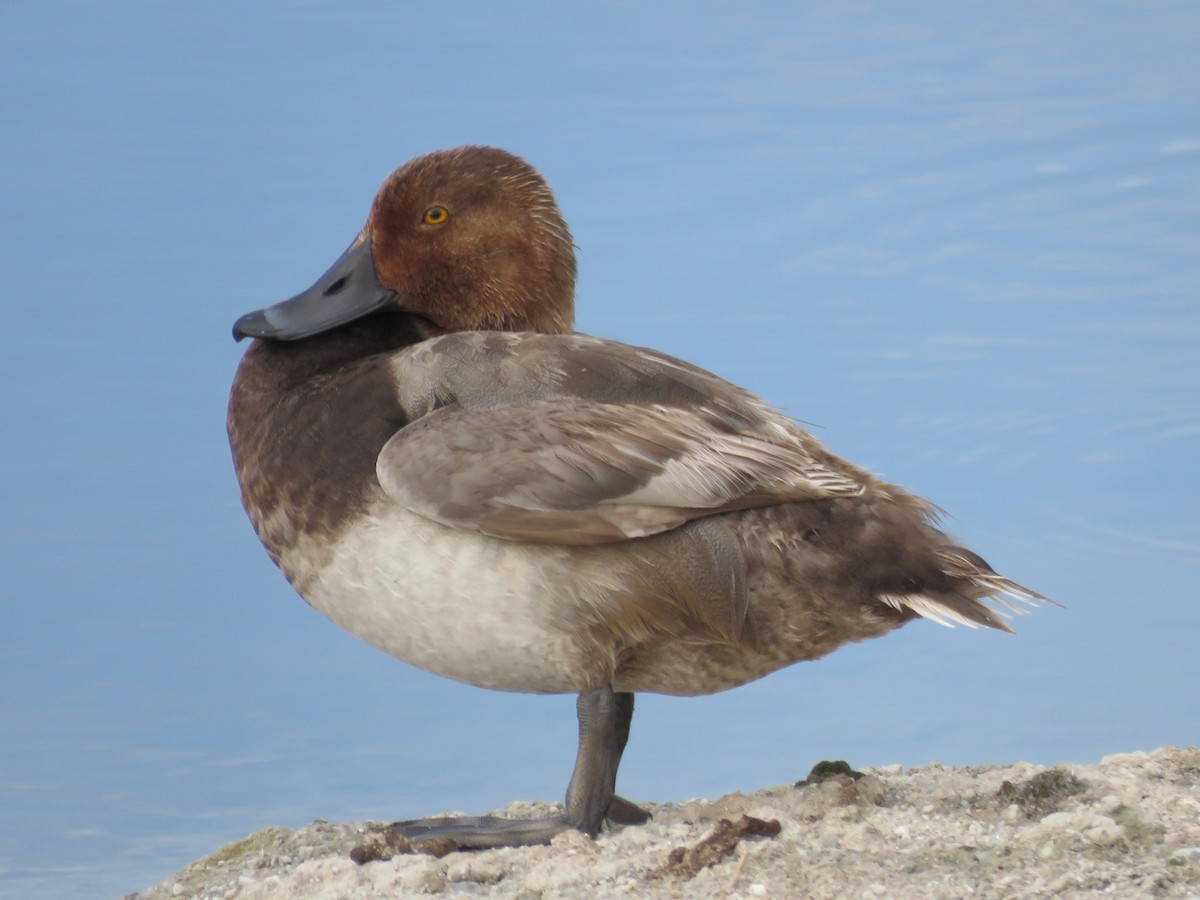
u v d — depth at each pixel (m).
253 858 9.70
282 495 9.01
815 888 7.54
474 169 10.12
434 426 8.69
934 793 9.15
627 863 8.10
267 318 9.84
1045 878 7.48
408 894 8.06
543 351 9.05
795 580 8.48
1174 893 7.23
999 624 8.40
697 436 8.58
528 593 8.45
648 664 8.90
